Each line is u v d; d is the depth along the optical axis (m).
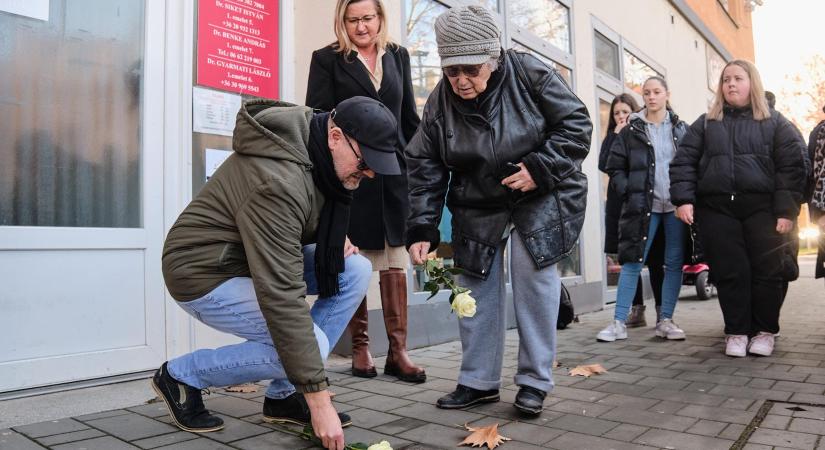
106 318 3.00
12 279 2.71
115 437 2.22
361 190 3.21
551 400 2.80
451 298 2.36
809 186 4.07
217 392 2.91
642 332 4.94
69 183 2.97
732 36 14.67
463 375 2.71
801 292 8.07
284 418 2.39
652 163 4.51
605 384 3.12
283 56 3.79
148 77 3.23
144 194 3.18
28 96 2.87
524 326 2.59
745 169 3.80
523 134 2.51
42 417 2.46
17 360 2.72
